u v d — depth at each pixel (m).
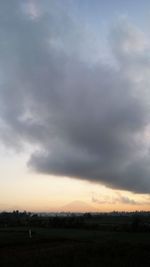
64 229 74.56
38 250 31.80
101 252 29.75
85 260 25.44
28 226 90.25
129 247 33.56
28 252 30.38
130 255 28.50
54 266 22.98
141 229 67.06
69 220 91.25
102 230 70.38
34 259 25.84
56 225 85.69
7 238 43.84
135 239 45.75
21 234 53.25
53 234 54.81
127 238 47.56
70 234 55.78
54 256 27.28
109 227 76.06
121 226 74.25
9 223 98.44
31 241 40.34
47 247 34.59
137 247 33.84
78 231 66.44
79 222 88.25
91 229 74.06
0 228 79.19
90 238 46.53
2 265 23.36
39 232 61.28
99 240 42.91
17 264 23.66
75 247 33.44
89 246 34.09
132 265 23.86
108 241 40.72
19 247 35.22
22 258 26.42
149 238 48.28
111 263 24.38
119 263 24.47
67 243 38.78
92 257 26.95
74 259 25.78
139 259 26.67
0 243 37.84
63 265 23.33
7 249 33.38
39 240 41.53
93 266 23.02
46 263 24.05
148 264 24.47
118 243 37.19
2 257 27.09
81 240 42.72
